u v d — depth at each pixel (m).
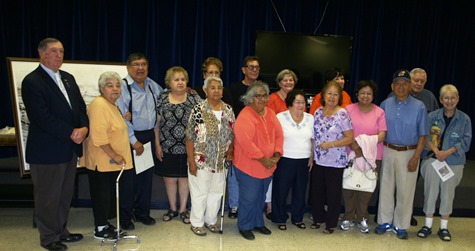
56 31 5.32
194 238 3.22
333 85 3.27
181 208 3.58
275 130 3.20
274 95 3.63
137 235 3.23
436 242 3.35
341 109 3.29
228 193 3.74
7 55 5.16
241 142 3.01
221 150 3.14
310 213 3.91
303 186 3.43
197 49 5.62
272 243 3.18
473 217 4.05
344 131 3.24
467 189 4.34
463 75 6.12
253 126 3.02
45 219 2.85
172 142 3.30
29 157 2.73
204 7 5.59
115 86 2.88
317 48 5.55
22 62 3.17
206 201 3.30
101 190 3.00
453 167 3.35
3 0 5.04
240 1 5.65
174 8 5.50
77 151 2.90
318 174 3.38
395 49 6.06
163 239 3.17
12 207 3.47
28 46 5.23
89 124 2.89
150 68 5.56
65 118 2.75
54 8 5.28
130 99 3.20
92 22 5.39
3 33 5.04
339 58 5.60
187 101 3.29
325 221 3.46
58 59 2.70
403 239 3.38
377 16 5.97
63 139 2.71
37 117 2.62
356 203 3.54
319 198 3.42
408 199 3.33
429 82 6.18
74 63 3.53
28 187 3.79
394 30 6.04
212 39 5.67
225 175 3.29
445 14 6.04
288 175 3.34
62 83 2.83
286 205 3.65
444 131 3.35
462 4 6.00
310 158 3.52
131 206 3.30
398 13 6.00
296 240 3.25
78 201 3.91
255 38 5.57
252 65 3.58
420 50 6.13
